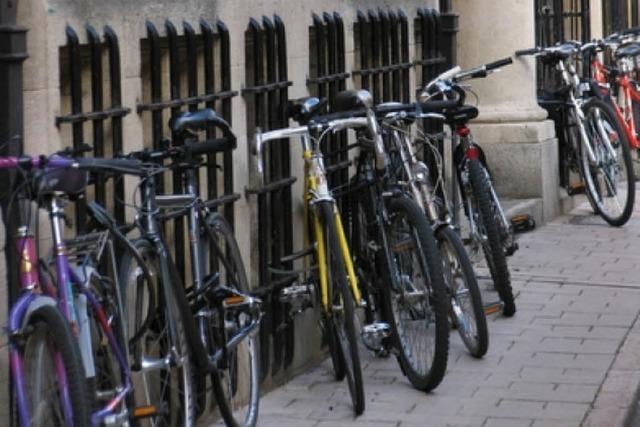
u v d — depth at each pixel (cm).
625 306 1373
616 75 2077
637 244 1694
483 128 1827
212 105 1000
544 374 1127
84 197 838
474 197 1333
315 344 1174
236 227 1047
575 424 993
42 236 793
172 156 884
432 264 1045
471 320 1171
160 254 849
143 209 858
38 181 711
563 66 1856
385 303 1101
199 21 986
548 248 1672
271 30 1084
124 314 809
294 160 1127
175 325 849
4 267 760
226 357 911
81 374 674
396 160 1143
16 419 717
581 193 1867
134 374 829
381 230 1102
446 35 1493
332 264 1038
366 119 1062
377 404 1049
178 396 870
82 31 843
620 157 1811
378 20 1305
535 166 1817
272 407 1046
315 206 1034
